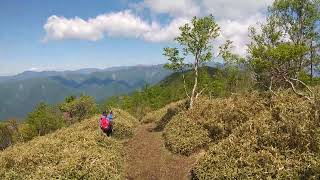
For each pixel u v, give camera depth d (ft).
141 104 196.75
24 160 66.23
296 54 92.63
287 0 113.19
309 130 57.11
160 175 70.18
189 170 68.80
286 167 53.01
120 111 141.18
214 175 58.44
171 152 81.25
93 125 113.29
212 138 81.46
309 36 114.11
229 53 101.86
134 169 75.05
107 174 62.54
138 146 92.73
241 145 60.90
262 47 98.07
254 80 106.01
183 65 104.06
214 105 95.55
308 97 70.38
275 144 58.49
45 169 60.70
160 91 206.28
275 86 102.32
